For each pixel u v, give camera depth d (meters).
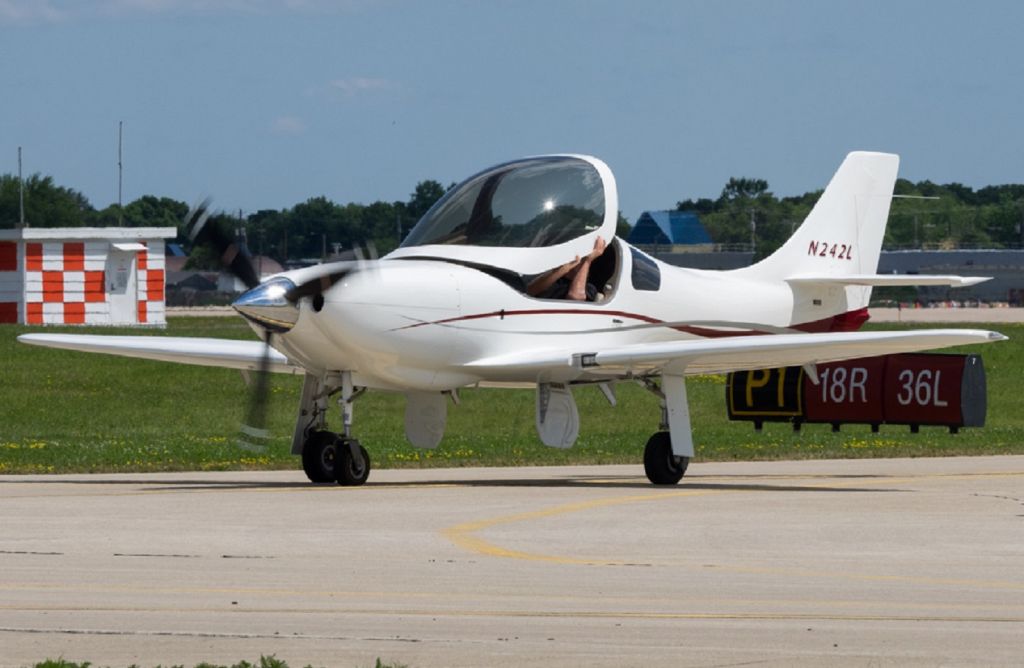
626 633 20.39
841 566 26.89
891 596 23.59
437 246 45.06
